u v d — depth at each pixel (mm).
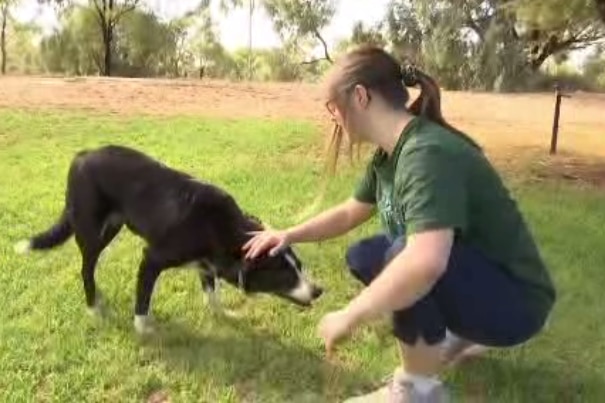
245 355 4312
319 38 30906
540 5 10023
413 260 2650
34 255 5746
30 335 4523
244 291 4348
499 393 3934
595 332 4648
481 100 18016
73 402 3877
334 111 3018
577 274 5543
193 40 32156
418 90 3154
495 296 3090
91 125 11477
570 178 9430
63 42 30562
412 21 25516
